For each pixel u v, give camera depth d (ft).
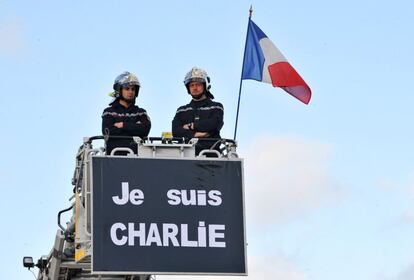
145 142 72.18
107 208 70.38
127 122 73.00
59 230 77.25
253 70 80.28
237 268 70.79
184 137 73.72
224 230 71.15
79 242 72.84
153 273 70.08
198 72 73.82
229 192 71.72
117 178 70.90
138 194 70.85
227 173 71.92
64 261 78.54
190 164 71.72
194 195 71.31
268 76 80.12
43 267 81.30
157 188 71.15
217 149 74.28
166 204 71.00
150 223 70.54
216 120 73.72
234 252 71.00
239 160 72.23
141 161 71.31
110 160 71.10
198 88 73.97
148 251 70.23
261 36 80.64
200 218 71.10
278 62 80.18
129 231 70.28
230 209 71.46
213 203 71.46
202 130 73.67
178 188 71.31
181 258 70.44
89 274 81.00
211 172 71.82
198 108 74.08
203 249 70.79
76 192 74.08
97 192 70.49
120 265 69.77
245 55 80.64
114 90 73.72
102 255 69.72
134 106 73.77
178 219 70.90
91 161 70.90
